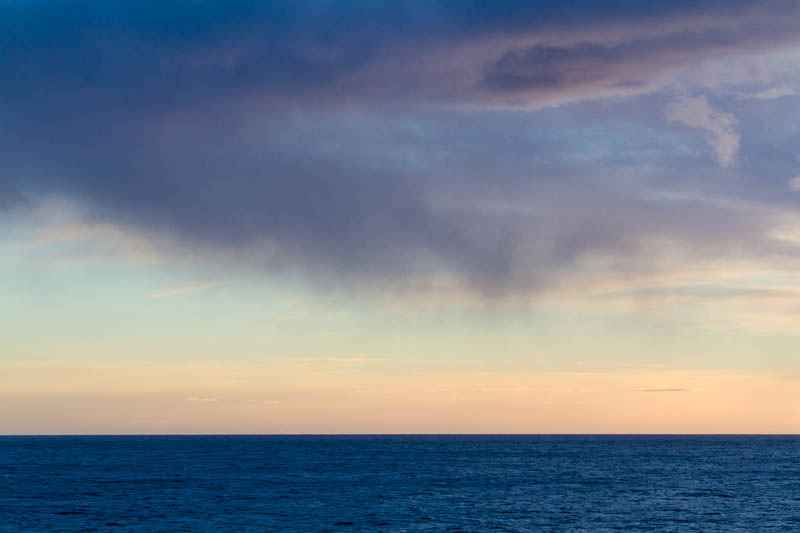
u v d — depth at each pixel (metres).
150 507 95.38
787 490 119.00
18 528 79.31
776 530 79.31
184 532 77.12
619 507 96.44
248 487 121.12
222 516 87.62
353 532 77.19
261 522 83.25
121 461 198.88
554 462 199.25
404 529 79.00
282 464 185.62
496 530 78.50
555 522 83.75
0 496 107.25
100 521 83.88
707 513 91.25
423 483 129.62
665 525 82.12
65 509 93.12
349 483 129.12
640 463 195.12
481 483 130.12
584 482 132.62
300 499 104.25
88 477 140.75
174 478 138.62
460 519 85.62
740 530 79.25
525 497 107.38
